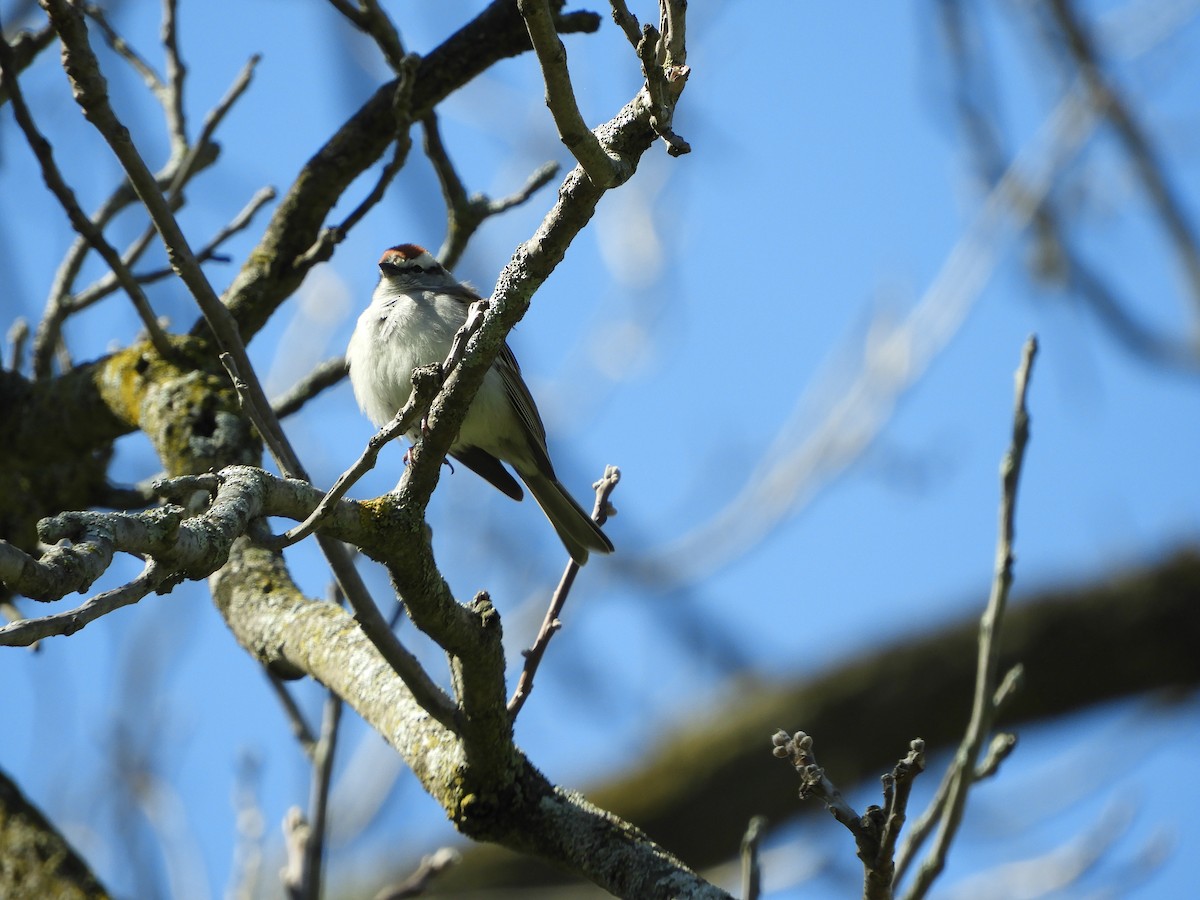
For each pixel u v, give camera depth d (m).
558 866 6.58
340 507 5.59
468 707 6.29
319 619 7.66
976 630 16.58
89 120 6.89
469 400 5.66
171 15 10.05
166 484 5.07
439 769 6.64
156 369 9.20
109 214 9.85
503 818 6.57
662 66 5.41
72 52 6.70
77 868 8.39
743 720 16.36
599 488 7.16
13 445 9.72
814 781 5.26
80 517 4.42
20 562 4.07
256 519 5.40
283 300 9.59
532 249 5.59
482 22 9.34
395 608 7.45
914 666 16.41
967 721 16.23
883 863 5.17
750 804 16.00
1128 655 16.05
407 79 8.41
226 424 8.84
